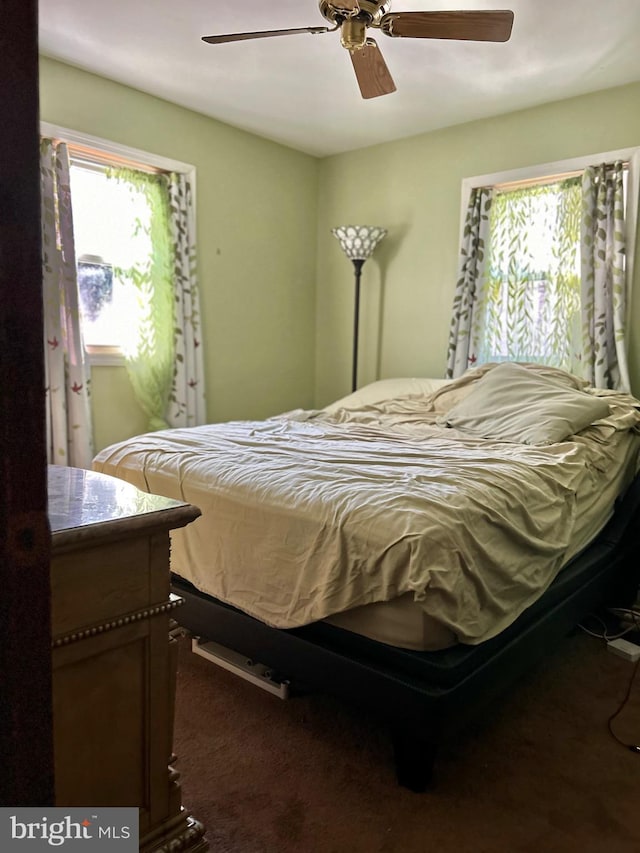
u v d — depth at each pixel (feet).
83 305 10.51
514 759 5.31
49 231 9.48
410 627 4.66
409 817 4.59
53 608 2.77
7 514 1.86
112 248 10.66
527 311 11.39
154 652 3.27
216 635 6.09
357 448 7.33
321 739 5.53
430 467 6.18
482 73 9.71
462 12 5.87
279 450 7.18
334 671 5.01
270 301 13.74
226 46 9.03
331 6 5.96
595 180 10.28
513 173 11.42
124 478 7.29
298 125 12.32
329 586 5.00
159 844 3.38
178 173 11.44
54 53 9.35
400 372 13.58
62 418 9.73
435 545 4.58
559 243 10.92
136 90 10.65
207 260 12.26
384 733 5.64
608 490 7.80
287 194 13.80
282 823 4.52
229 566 5.99
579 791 4.92
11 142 1.81
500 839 4.40
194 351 11.92
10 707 1.93
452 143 12.23
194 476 6.51
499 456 6.87
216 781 4.95
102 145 10.25
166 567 3.27
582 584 6.86
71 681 2.91
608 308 10.30
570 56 9.10
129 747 3.22
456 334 12.00
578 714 6.05
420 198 12.83
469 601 4.78
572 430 8.09
